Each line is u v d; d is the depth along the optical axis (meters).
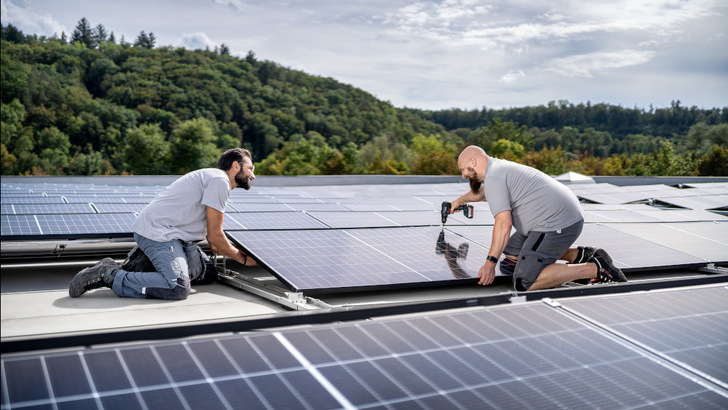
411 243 6.11
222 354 2.29
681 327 3.06
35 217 6.49
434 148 107.75
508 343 2.62
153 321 4.33
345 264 5.13
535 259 5.10
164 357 2.23
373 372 2.22
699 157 78.94
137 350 2.28
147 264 5.11
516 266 5.22
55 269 5.99
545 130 177.50
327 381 2.12
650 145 149.25
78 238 5.62
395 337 2.60
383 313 2.88
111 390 1.94
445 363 2.35
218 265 6.34
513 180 5.17
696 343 2.84
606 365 2.46
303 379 2.12
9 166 104.12
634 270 5.80
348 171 79.62
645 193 14.89
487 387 2.17
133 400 1.88
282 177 29.25
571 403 2.10
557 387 2.22
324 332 2.60
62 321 4.25
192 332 2.47
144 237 4.95
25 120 112.88
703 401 2.21
